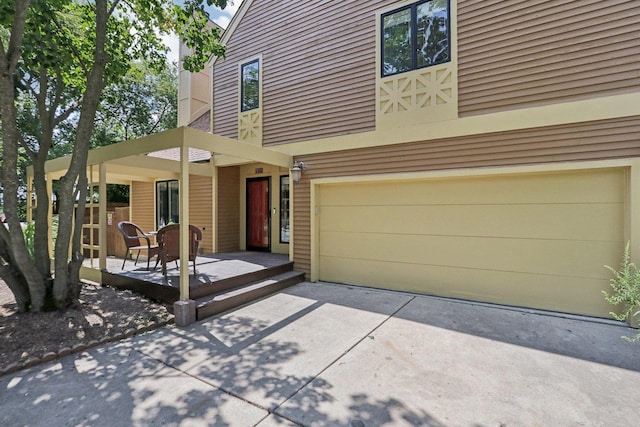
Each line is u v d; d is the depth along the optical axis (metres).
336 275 6.45
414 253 5.65
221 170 8.42
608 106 4.13
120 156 5.34
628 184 4.10
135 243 6.22
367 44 5.94
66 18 5.64
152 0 5.46
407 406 2.43
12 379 2.82
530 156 4.59
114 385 2.72
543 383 2.74
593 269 4.34
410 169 5.51
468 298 5.18
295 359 3.19
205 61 6.16
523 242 4.78
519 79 4.67
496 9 4.84
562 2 4.43
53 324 3.89
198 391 2.64
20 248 3.99
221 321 4.27
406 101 5.52
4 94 3.78
